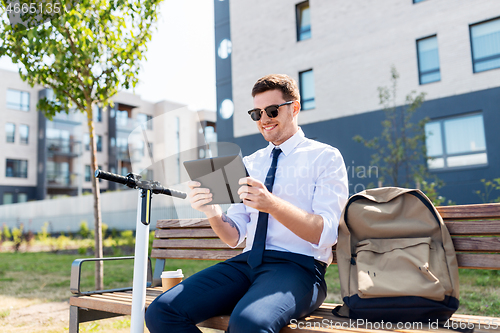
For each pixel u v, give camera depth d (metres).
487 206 1.61
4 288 5.23
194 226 2.55
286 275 1.53
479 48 9.78
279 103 1.83
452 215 1.69
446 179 9.96
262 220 1.76
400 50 10.88
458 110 9.91
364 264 1.48
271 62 13.19
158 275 2.61
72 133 27.31
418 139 9.47
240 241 1.92
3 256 10.64
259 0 13.59
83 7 3.70
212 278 1.65
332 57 12.02
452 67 10.08
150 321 1.47
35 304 4.18
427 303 1.33
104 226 14.66
